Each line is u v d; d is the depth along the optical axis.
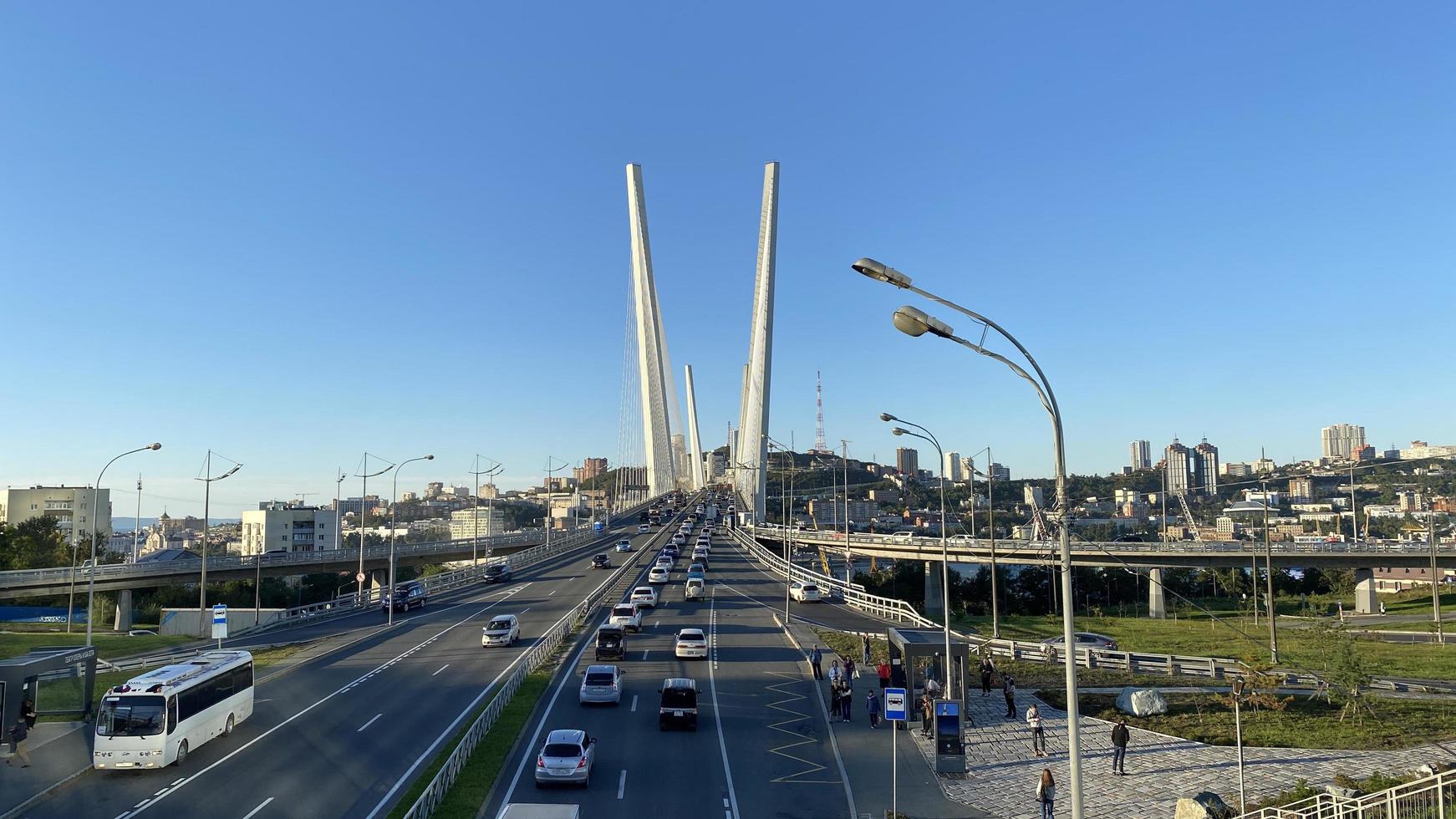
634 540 148.50
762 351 167.25
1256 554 116.12
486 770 30.11
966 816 27.75
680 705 36.84
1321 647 48.75
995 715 41.12
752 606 76.50
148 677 32.34
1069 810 28.39
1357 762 33.62
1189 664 50.75
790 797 28.98
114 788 28.81
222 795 28.08
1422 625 93.31
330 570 115.81
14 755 31.56
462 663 51.34
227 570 103.12
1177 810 27.11
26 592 84.88
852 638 59.03
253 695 40.59
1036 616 110.38
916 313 18.17
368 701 41.34
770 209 169.00
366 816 26.19
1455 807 23.42
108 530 180.62
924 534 177.25
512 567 105.25
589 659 51.84
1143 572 119.94
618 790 29.25
